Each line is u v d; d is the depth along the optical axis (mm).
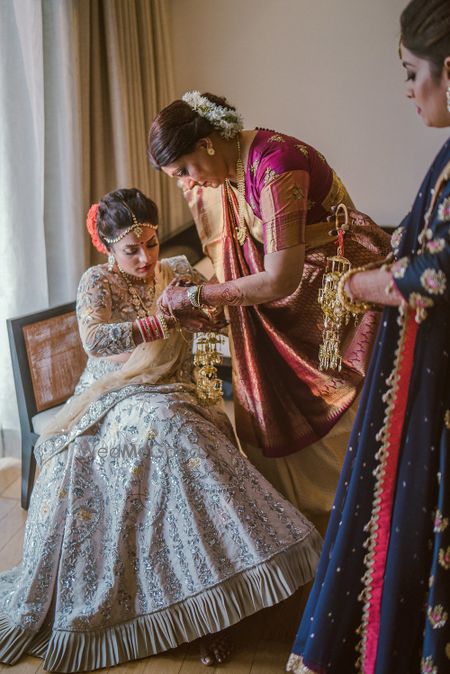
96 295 2094
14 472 2916
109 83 3105
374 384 1416
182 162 1886
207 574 1855
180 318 1985
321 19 3424
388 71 3420
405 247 1393
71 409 2115
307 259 2070
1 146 2691
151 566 1911
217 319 2133
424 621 1476
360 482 1456
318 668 1544
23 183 2762
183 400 1998
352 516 1475
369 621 1519
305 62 3514
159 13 3412
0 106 2652
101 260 3252
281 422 2234
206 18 3562
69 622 1916
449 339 1332
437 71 1255
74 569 1963
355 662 1581
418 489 1392
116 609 1927
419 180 3570
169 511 1898
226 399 3389
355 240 2049
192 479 1882
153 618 1914
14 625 1994
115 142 3176
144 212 2027
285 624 2066
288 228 1859
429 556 1429
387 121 3506
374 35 3381
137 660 1938
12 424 2965
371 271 1371
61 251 3051
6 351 2875
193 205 2205
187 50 3646
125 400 1993
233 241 2127
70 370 2658
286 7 3447
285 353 2164
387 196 3648
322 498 2375
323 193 2000
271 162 1869
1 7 2584
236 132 1927
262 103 3652
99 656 1921
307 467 2352
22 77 2676
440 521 1375
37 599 2002
